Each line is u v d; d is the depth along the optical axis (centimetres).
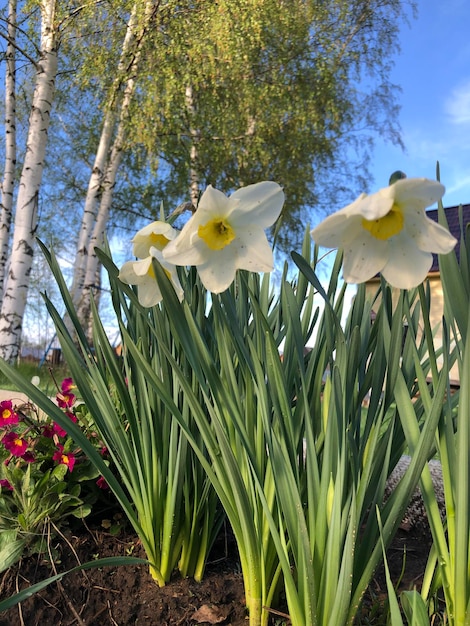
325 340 43
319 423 43
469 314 31
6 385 227
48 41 294
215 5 301
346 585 33
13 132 367
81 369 47
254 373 40
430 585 42
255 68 358
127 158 452
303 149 418
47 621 47
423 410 44
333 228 30
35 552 54
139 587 50
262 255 35
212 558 57
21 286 282
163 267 38
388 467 41
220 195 34
